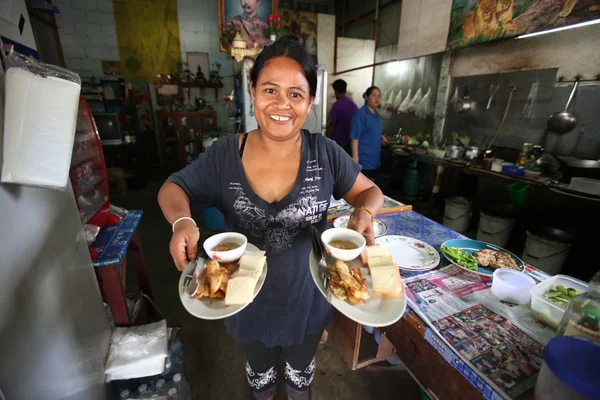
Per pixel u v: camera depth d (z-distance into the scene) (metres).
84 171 1.49
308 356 1.24
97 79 6.18
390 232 1.70
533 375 0.81
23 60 0.84
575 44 2.95
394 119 5.89
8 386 0.72
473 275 1.27
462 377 0.98
